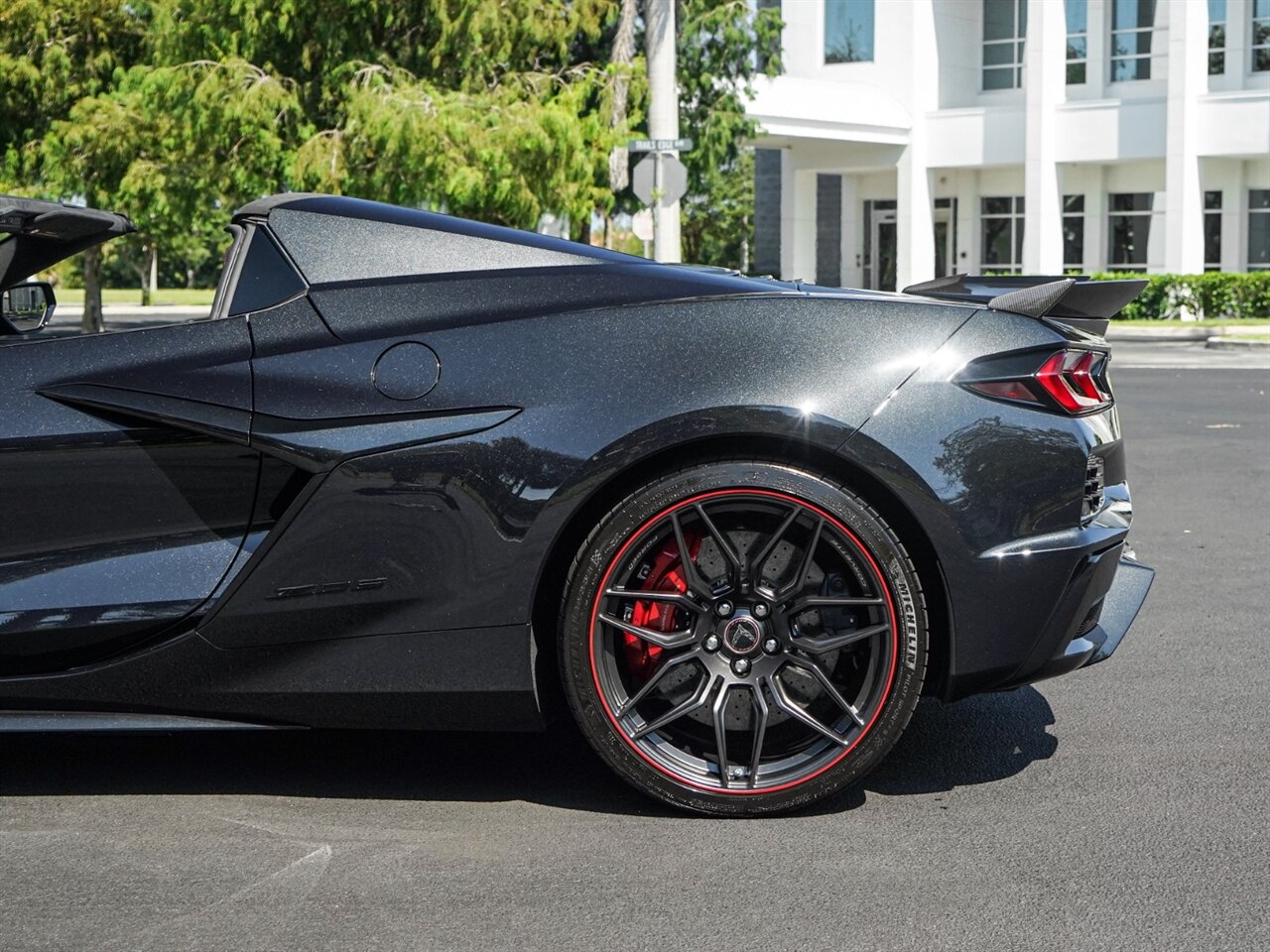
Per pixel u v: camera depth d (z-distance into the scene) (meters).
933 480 3.05
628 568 3.10
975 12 33.75
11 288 3.90
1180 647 4.87
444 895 2.79
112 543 3.20
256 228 3.28
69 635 3.17
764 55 27.17
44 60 19.69
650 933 2.62
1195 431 11.50
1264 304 27.56
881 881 2.86
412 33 16.02
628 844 3.05
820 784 3.16
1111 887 2.83
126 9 19.95
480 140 14.45
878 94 32.12
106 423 3.16
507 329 3.13
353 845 3.05
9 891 2.82
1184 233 29.62
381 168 14.73
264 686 3.16
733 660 3.15
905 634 3.10
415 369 3.10
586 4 16.91
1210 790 3.41
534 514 3.04
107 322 26.94
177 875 2.90
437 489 3.06
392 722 3.18
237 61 14.75
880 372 3.09
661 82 17.00
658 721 3.14
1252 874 2.89
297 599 3.11
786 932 2.62
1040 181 31.22
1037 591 3.10
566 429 3.05
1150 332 24.81
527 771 3.54
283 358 3.13
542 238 3.33
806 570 3.11
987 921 2.67
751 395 3.04
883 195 35.06
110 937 2.61
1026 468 3.09
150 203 16.02
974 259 34.03
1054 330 3.19
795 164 34.09
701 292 3.20
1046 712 4.09
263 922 2.67
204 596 3.16
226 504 3.19
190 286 62.72
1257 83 30.38
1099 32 31.94
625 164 17.08
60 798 3.35
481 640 3.10
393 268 3.23
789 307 3.14
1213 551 6.64
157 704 3.19
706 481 3.07
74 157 16.95
